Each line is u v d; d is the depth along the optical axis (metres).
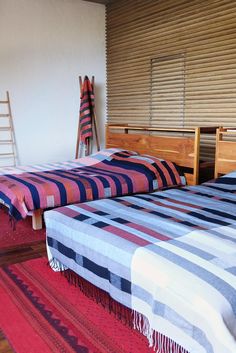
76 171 3.83
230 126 3.58
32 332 1.84
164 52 4.23
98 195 3.34
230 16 3.45
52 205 3.16
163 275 1.47
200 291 1.33
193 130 3.55
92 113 5.03
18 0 4.47
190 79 3.95
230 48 3.49
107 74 5.25
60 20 4.81
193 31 3.85
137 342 1.76
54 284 2.34
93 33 5.09
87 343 1.75
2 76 4.52
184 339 1.36
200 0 3.73
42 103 4.86
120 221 2.10
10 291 2.25
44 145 4.97
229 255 1.57
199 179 3.68
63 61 4.93
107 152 4.39
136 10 4.56
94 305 2.09
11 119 4.66
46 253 2.86
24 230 3.39
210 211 2.29
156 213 2.25
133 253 1.67
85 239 1.98
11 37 4.50
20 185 3.16
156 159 3.85
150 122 4.57
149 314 1.54
